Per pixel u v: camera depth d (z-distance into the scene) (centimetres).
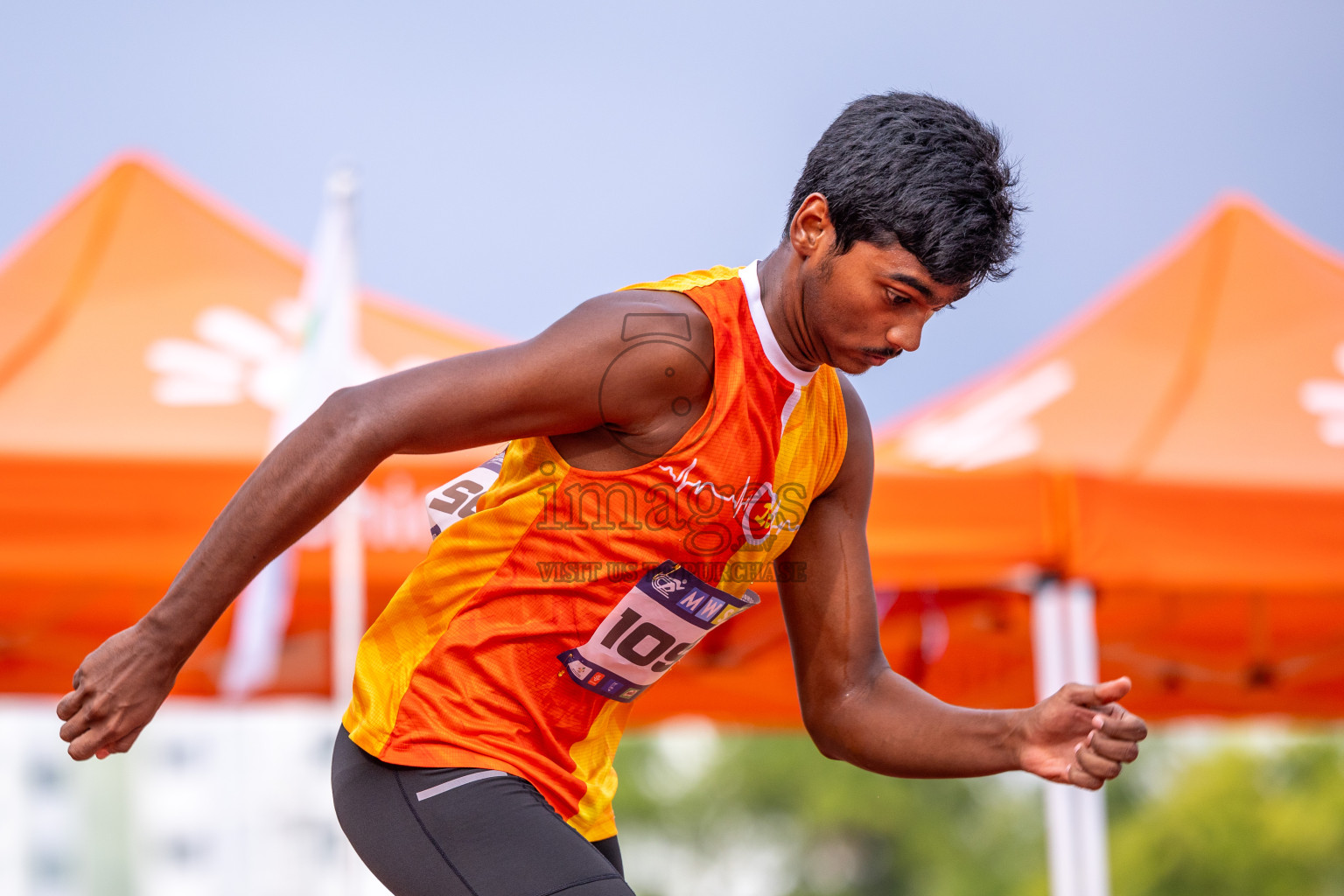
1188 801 3634
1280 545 676
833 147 272
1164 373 833
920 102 273
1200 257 911
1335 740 3506
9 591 857
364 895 941
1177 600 932
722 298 276
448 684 280
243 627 631
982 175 267
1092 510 666
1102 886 714
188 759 5825
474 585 282
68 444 639
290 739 4994
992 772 302
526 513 279
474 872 258
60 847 4944
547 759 283
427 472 670
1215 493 676
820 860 5116
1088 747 282
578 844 265
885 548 666
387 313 884
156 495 629
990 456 763
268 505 259
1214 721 1066
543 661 281
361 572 654
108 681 263
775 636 934
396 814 271
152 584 840
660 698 1042
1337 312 834
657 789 5156
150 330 763
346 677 646
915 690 323
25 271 827
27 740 5009
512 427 266
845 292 268
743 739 5116
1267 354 815
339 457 257
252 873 4922
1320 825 3444
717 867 5138
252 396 716
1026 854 4778
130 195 864
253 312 795
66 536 619
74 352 736
